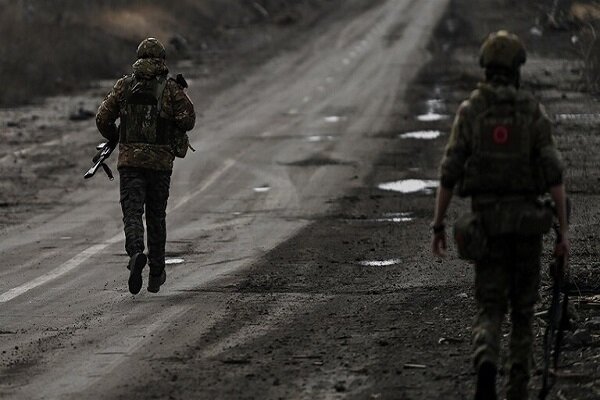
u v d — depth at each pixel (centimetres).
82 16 16950
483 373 1834
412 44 17012
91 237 4716
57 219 5319
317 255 4019
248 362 2438
